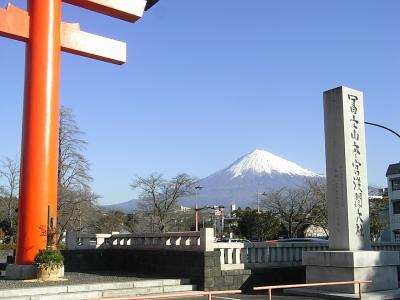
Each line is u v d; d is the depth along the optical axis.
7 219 55.56
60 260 17.53
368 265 15.69
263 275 18.30
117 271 21.20
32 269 17.56
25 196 18.38
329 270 16.14
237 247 18.02
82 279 17.23
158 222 61.38
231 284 17.36
